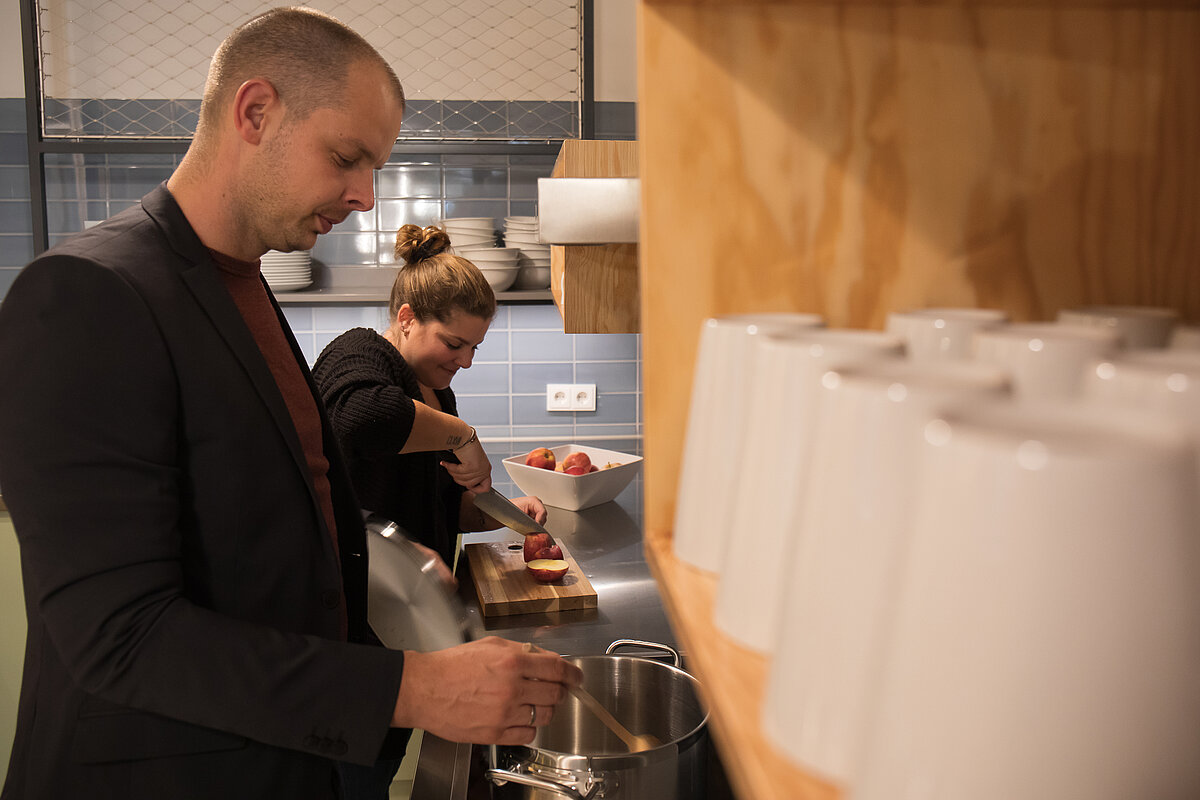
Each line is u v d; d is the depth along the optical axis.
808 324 0.44
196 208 1.00
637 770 0.79
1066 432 0.20
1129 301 0.55
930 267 0.55
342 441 1.53
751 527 0.36
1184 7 0.53
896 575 0.23
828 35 0.53
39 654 0.91
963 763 0.20
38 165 2.62
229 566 0.91
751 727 0.31
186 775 0.89
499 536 1.93
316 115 0.96
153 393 0.84
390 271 2.89
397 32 2.79
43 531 0.79
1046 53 0.54
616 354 3.03
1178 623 0.19
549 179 0.91
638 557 1.78
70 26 2.67
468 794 0.93
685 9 0.53
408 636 1.14
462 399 3.00
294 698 0.84
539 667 0.92
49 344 0.79
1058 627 0.19
